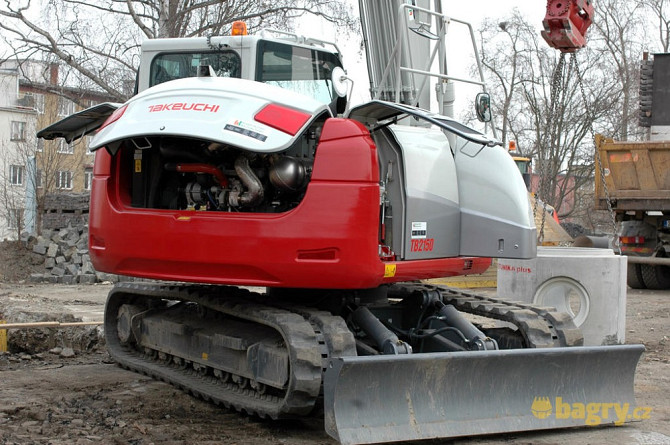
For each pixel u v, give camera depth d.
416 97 7.70
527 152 35.59
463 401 5.82
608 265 9.14
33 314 9.74
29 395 7.08
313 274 5.86
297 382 5.61
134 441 5.71
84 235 19.78
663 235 16.44
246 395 6.46
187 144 6.52
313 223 5.83
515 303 7.36
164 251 6.29
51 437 5.73
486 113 7.08
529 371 6.06
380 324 6.44
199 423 6.29
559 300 9.34
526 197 6.82
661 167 15.50
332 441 5.87
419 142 6.64
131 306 8.41
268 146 5.77
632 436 6.09
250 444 5.75
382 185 6.37
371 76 7.83
